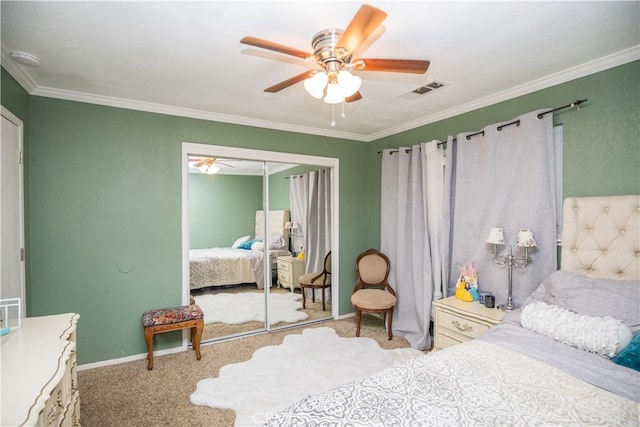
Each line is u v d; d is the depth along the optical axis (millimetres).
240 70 2275
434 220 3250
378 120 3547
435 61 2145
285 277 3850
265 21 1678
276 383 2441
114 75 2346
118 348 2846
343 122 3627
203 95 2764
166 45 1925
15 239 2223
